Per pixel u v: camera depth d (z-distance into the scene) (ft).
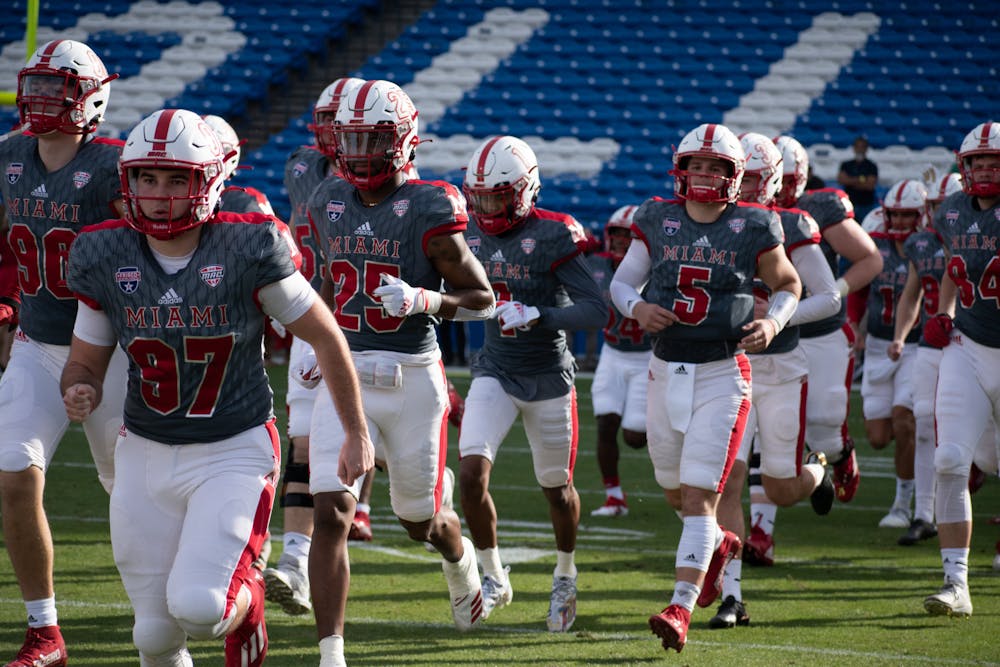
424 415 51.52
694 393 55.98
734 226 56.13
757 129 209.67
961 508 61.31
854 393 172.14
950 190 89.71
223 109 216.74
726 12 226.17
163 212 37.01
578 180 203.10
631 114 212.02
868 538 84.84
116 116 216.13
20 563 46.73
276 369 183.93
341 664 44.27
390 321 50.93
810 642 55.06
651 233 57.88
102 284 38.17
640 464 118.93
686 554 53.11
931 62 215.51
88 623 55.47
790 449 69.00
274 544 76.07
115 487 39.63
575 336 201.87
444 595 63.87
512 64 221.25
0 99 116.98
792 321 66.08
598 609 61.67
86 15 229.86
